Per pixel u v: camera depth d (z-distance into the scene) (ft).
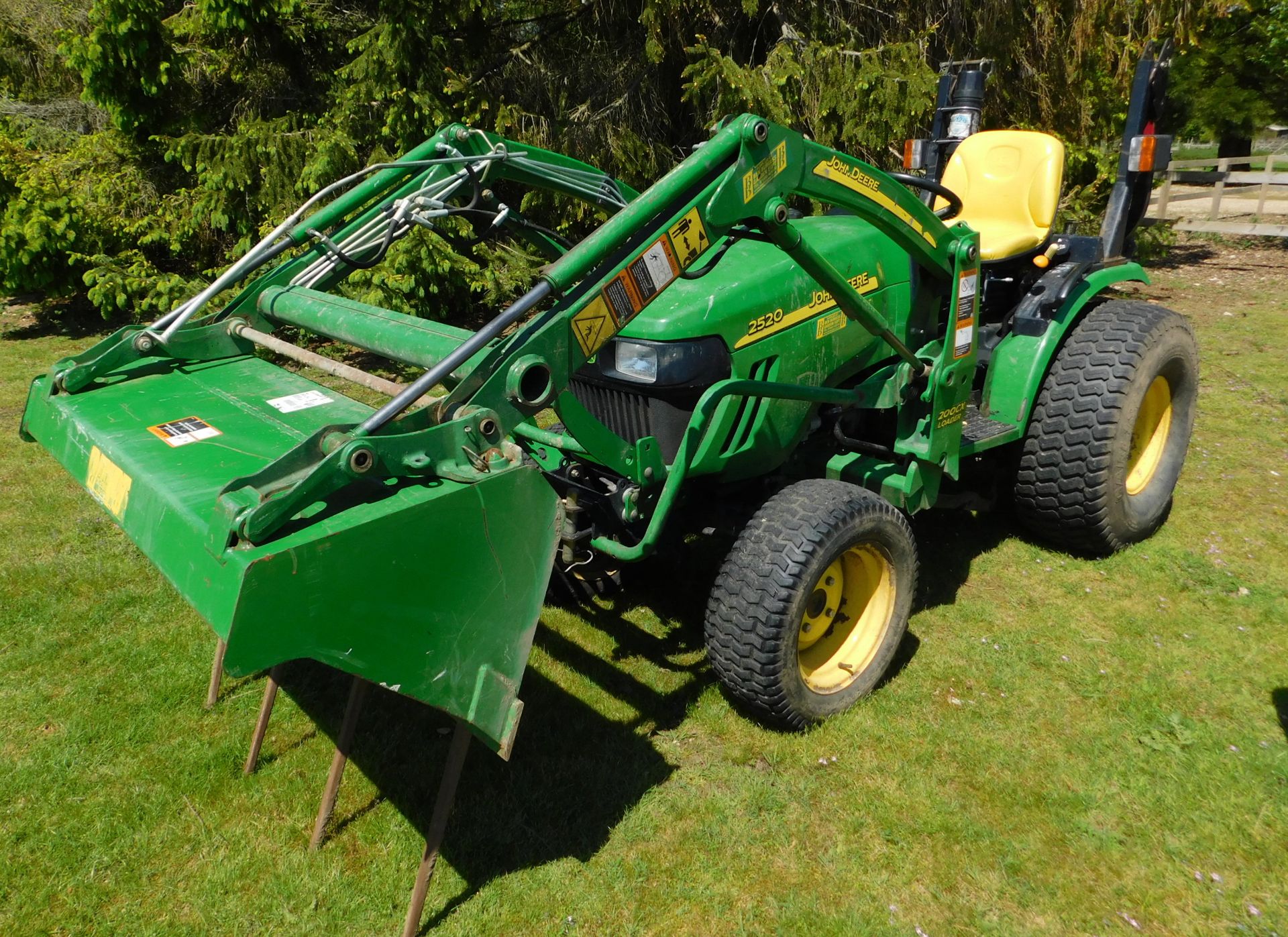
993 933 7.90
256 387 9.79
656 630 12.55
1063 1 27.89
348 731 8.59
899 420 11.48
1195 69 58.23
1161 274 36.55
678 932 7.94
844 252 11.19
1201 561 13.91
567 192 11.81
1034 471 13.56
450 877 8.47
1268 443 18.42
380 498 6.81
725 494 11.23
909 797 9.39
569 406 8.62
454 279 24.57
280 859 8.68
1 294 30.14
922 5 26.45
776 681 9.71
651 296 8.20
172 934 7.90
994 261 13.24
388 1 22.52
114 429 8.64
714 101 24.26
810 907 8.16
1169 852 8.69
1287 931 7.86
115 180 27.07
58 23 35.86
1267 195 56.59
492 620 7.27
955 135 15.76
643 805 9.35
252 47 26.43
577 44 26.81
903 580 10.80
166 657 11.73
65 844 8.82
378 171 10.86
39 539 14.73
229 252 25.82
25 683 11.18
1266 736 10.18
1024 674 11.39
